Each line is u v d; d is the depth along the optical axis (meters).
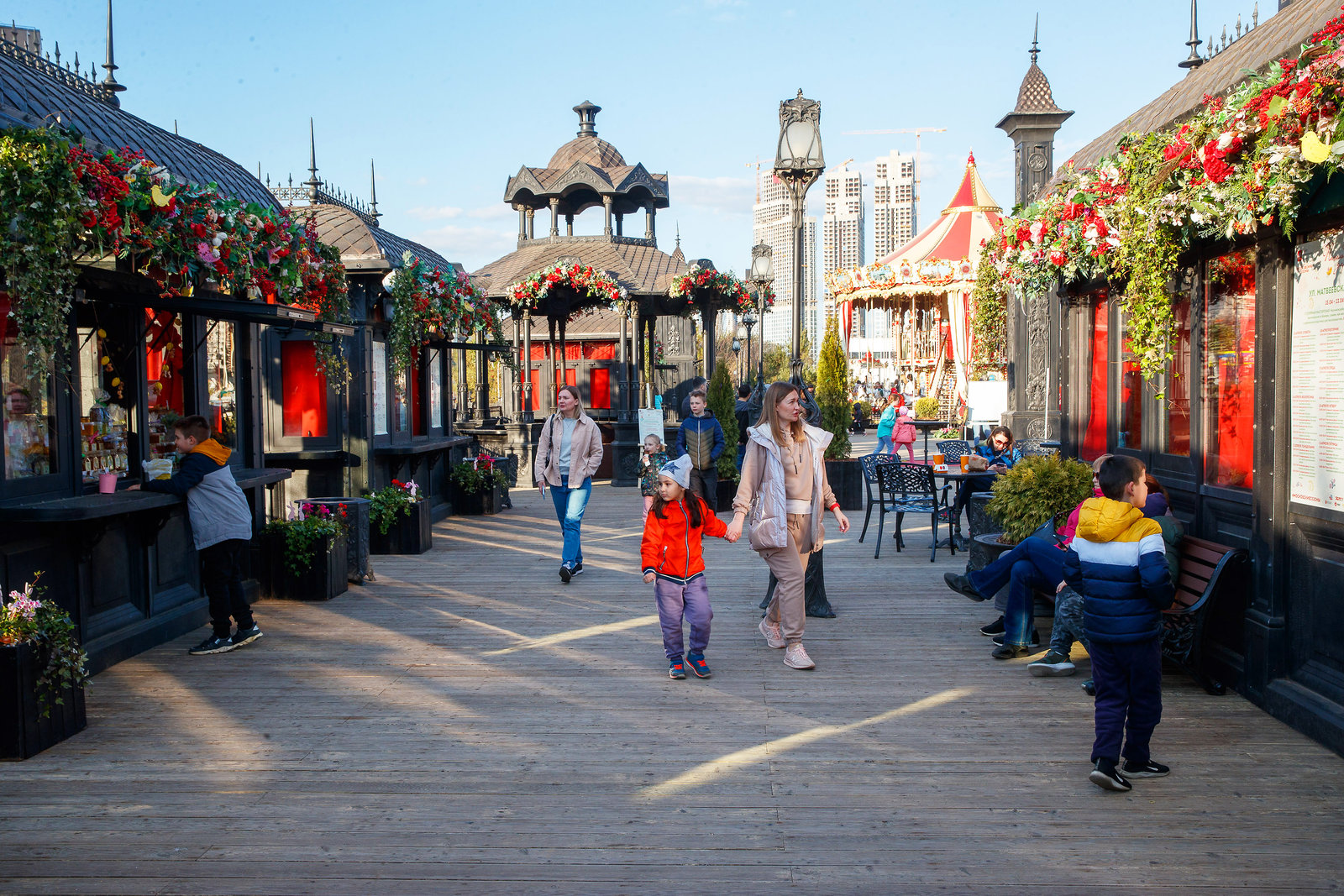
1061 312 7.89
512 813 3.50
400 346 9.97
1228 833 3.29
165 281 5.25
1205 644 5.02
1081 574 3.75
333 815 3.49
